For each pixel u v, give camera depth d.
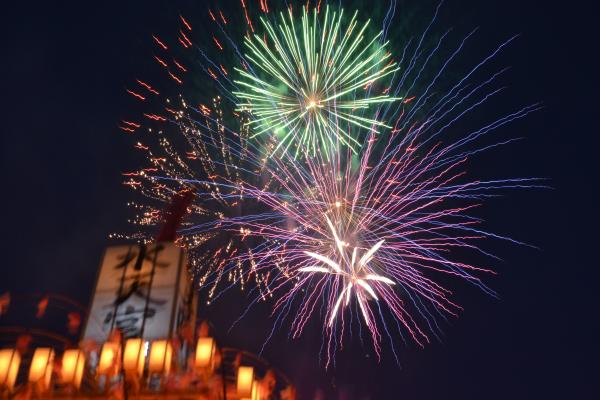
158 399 12.48
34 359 12.81
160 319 14.70
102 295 15.23
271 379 13.77
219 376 13.09
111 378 13.09
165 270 15.59
